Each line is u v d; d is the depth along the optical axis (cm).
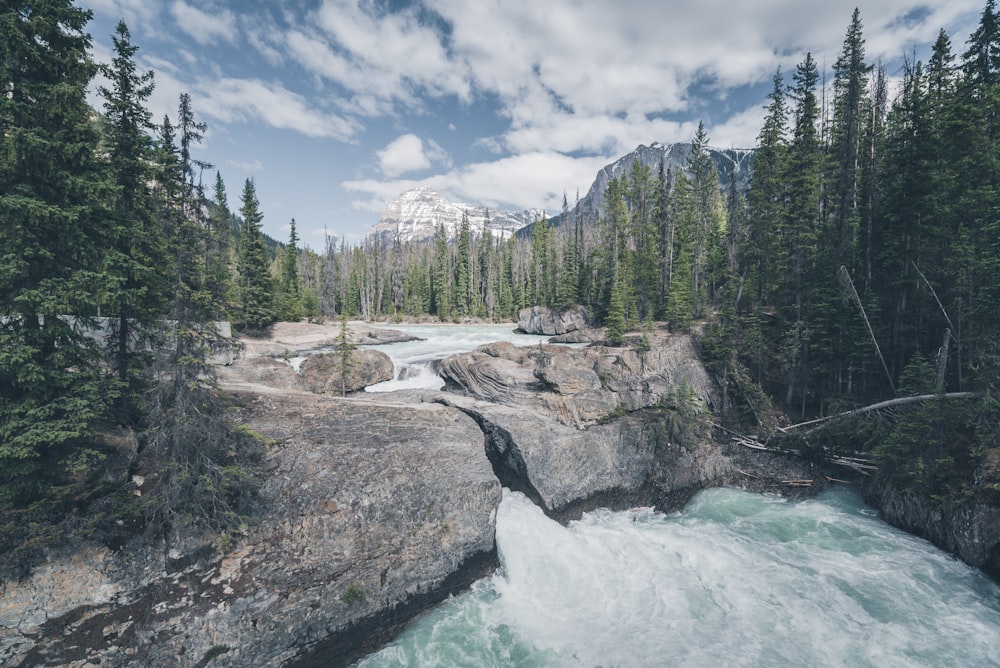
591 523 2227
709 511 2361
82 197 1305
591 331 6147
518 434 2339
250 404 2142
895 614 1536
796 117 3453
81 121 1284
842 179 3309
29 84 1179
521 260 11881
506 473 2391
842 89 3659
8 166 1171
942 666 1312
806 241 3231
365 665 1384
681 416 2759
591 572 1802
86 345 1395
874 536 2059
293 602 1348
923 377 2447
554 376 2844
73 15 1259
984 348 2128
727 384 3344
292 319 7356
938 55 3152
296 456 1780
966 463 1978
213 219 1442
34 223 1227
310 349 5541
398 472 1789
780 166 3650
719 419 3159
